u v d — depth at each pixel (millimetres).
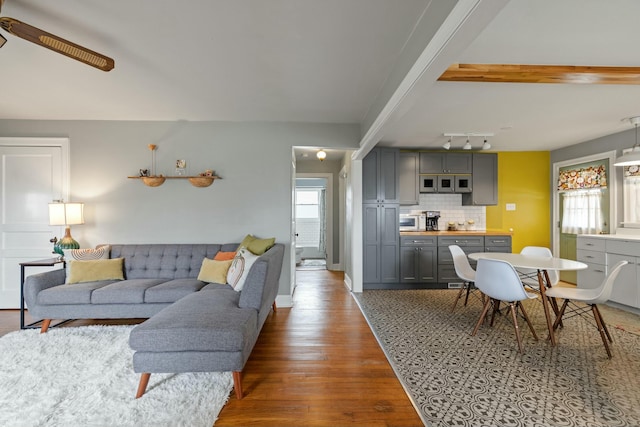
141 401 1799
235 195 3824
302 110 3436
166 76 2598
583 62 2354
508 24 1854
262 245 3365
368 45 2105
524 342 2658
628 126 3895
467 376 2105
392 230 4668
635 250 3367
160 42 2084
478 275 2756
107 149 3723
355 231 4461
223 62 2357
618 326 3010
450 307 3703
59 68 2471
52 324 3074
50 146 3684
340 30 1935
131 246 3514
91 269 3117
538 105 3178
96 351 2438
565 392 1907
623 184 4148
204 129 3811
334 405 1795
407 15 1778
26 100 3135
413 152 4961
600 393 1895
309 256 8547
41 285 2857
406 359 2355
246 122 3832
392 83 2457
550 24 1856
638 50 2172
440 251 4680
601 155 4422
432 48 1593
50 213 3238
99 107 3328
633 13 1738
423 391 1931
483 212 5422
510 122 3744
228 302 2355
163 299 2846
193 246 3543
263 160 3842
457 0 1340
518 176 5430
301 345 2615
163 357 1846
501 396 1872
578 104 3139
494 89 2760
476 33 1375
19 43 2113
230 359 1855
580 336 2777
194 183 3723
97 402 1785
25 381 2002
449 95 2908
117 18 1828
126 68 2461
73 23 1875
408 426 1617
